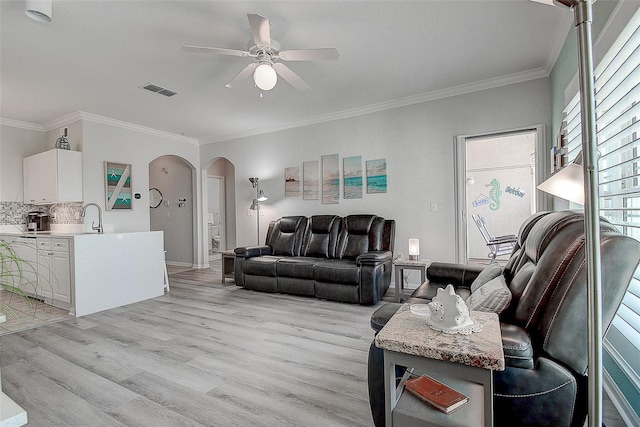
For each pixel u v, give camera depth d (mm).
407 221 4426
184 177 6961
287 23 2592
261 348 2568
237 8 2385
